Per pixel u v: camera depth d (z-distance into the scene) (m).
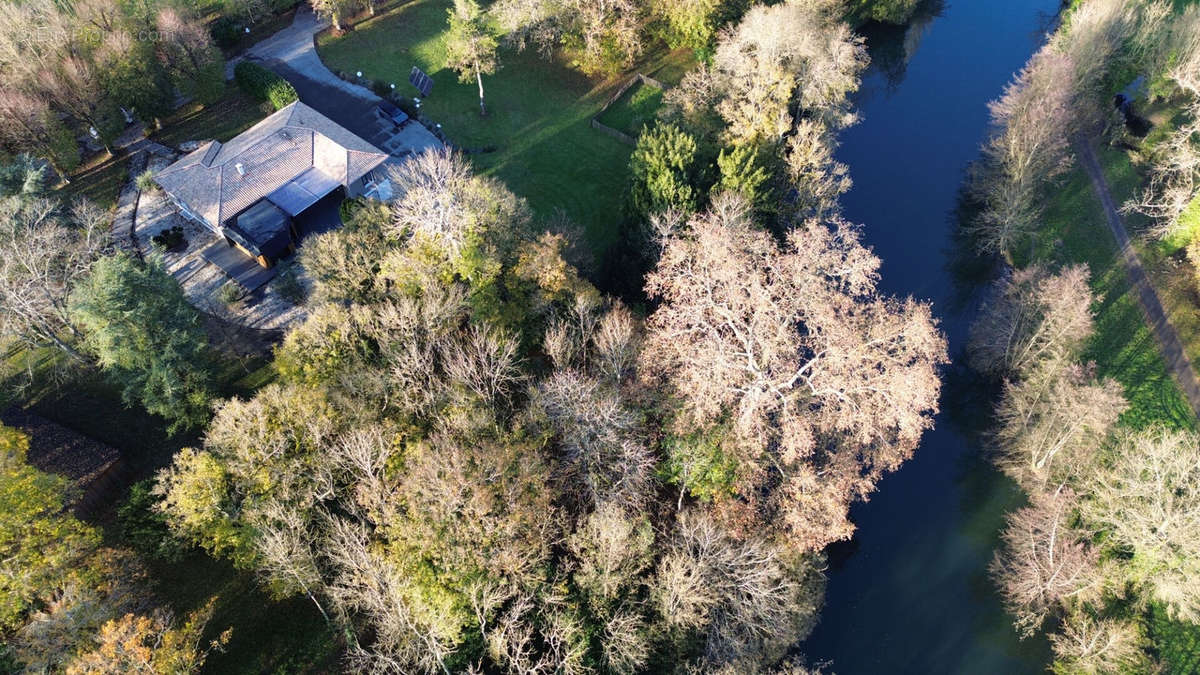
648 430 50.66
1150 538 47.78
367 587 39.94
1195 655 50.25
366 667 42.25
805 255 49.94
